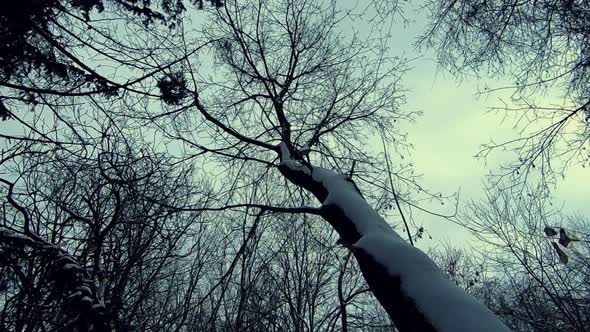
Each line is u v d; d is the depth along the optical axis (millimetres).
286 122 6695
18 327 4832
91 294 4293
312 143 7047
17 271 4566
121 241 6809
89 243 6211
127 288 7512
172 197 7285
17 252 4477
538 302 12070
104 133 5137
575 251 4844
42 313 4934
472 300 3428
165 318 8211
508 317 12695
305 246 10359
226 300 10273
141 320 7652
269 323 10852
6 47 3586
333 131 7621
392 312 3672
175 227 7633
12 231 4500
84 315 4141
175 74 4734
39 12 3514
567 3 5906
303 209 5273
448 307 3348
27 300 4977
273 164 6445
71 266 4363
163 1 4438
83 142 4641
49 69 3826
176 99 4695
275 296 11188
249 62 7039
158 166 6145
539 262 10555
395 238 4195
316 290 11305
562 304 10336
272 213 7395
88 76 3926
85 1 3795
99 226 5535
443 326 3227
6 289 5047
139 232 6750
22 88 3453
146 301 7961
